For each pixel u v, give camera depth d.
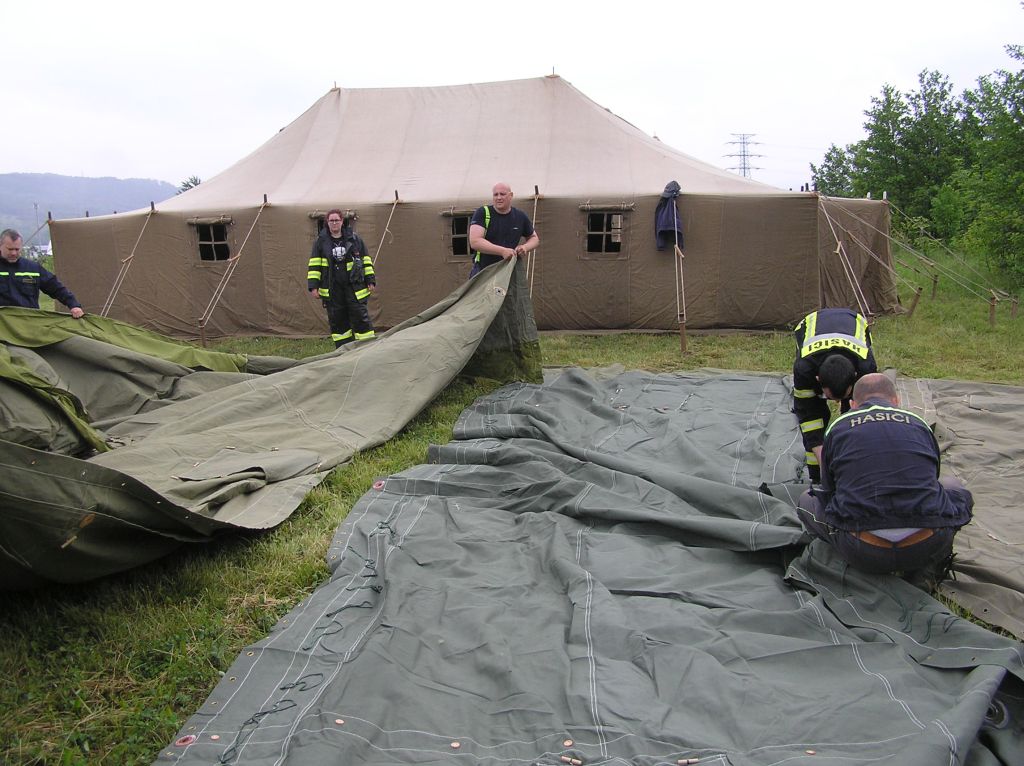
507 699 2.70
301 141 12.12
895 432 3.13
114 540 3.39
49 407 4.70
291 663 2.94
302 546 4.02
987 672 2.50
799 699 2.60
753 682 2.70
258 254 10.65
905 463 3.07
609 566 3.68
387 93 12.62
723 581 3.54
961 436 5.54
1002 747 2.31
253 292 10.79
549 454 5.01
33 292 6.88
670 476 4.43
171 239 10.78
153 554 3.61
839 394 3.69
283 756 2.41
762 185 10.59
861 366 3.81
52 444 4.57
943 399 6.45
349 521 4.24
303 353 9.66
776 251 9.98
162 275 10.89
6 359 4.74
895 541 3.02
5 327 6.12
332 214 7.90
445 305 7.29
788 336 10.00
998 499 4.42
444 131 11.82
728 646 2.94
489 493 4.65
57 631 3.20
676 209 9.79
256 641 3.17
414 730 2.53
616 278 10.31
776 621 3.09
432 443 5.71
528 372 7.40
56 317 6.35
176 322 11.01
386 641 3.00
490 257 7.64
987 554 3.68
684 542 3.93
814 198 9.77
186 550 3.94
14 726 2.65
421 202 10.30
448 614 3.27
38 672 2.97
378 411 5.93
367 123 12.15
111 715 2.71
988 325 9.91
